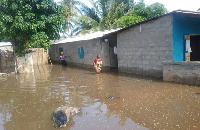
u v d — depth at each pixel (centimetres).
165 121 511
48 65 2122
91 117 561
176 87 823
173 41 995
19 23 1214
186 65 857
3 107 683
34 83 1077
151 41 1105
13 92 883
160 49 1059
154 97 706
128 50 1275
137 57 1212
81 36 2062
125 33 1284
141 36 1166
